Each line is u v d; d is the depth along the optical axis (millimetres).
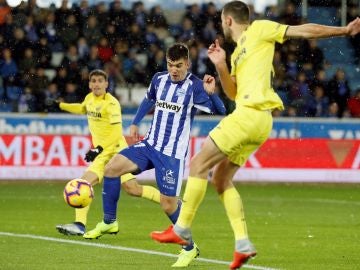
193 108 18797
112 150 22984
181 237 15664
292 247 20406
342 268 17359
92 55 42438
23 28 42656
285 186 38875
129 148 19078
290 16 45406
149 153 18797
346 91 43062
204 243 20906
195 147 38562
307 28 15008
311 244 21016
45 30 43062
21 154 37500
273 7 45750
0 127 37906
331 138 39938
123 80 42969
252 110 15109
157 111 18844
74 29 43344
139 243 20562
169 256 18531
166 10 47781
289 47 44094
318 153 39625
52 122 38219
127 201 32406
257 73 15258
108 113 22812
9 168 37438
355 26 14625
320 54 44125
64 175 37938
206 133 38969
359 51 47594
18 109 41281
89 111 23141
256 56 15305
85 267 16828
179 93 18625
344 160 39750
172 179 18625
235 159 15438
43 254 18484
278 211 29359
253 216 27719
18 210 28078
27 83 41562
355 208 30688
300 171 39531
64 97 41469
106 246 19906
